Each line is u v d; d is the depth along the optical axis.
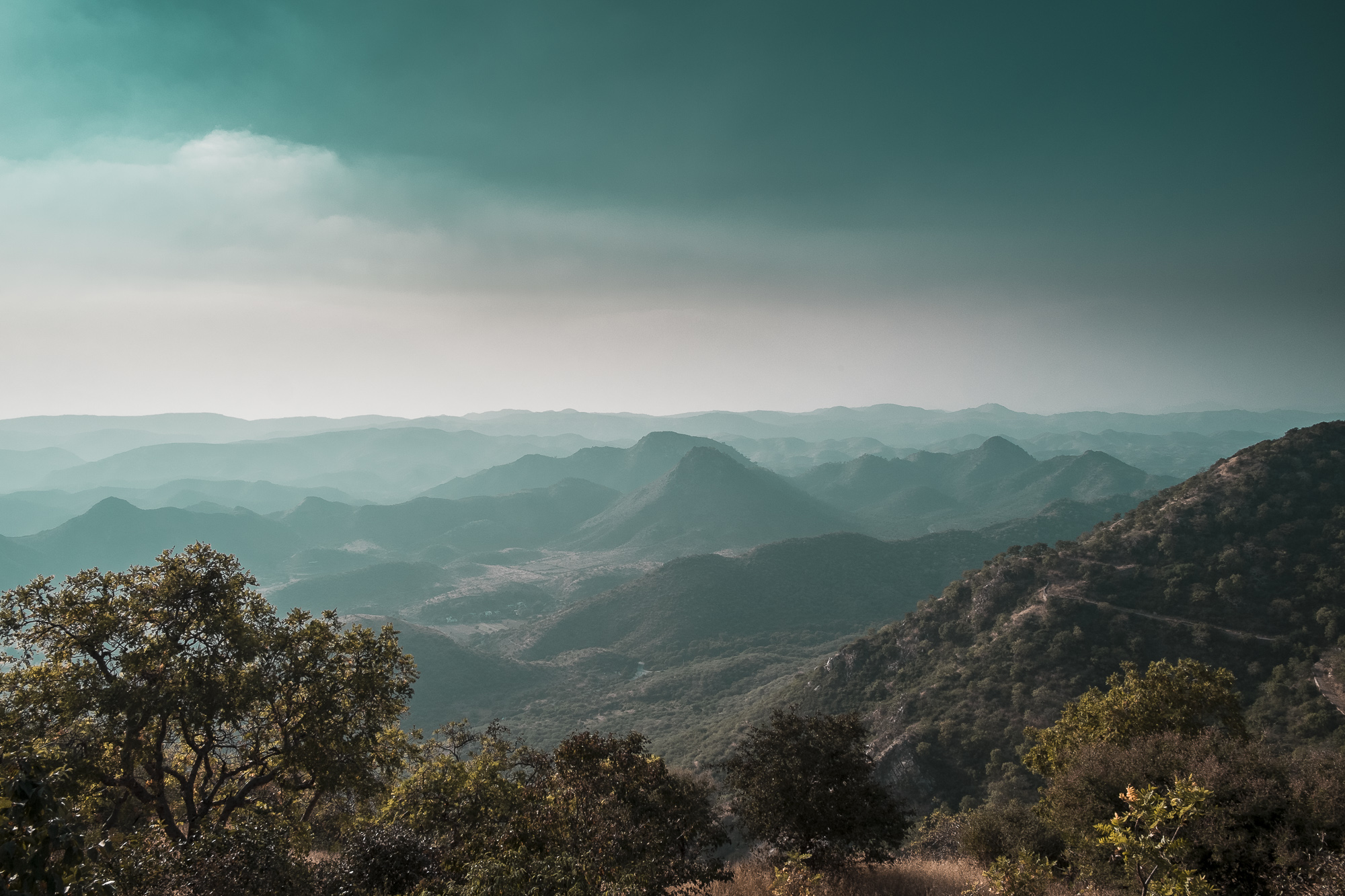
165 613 16.67
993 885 14.29
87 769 14.48
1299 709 51.44
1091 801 15.89
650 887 10.41
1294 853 12.46
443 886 11.09
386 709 19.00
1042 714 61.59
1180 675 24.67
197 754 17.16
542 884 9.35
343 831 20.70
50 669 15.94
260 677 16.97
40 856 4.96
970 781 58.62
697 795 13.45
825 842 14.93
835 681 94.31
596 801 11.61
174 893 9.88
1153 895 9.09
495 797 16.70
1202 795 9.13
